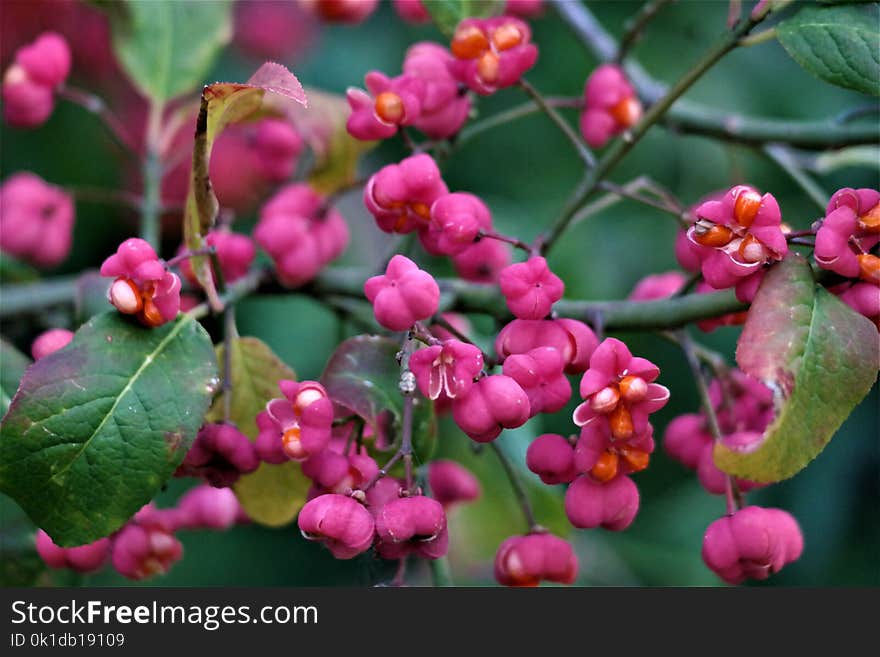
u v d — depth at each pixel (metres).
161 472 0.61
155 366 0.62
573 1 0.78
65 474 0.61
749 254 0.60
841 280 0.60
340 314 0.69
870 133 0.72
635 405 0.60
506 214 0.81
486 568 0.81
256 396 0.65
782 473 0.59
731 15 0.63
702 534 0.83
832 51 0.62
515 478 0.65
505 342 0.62
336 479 0.62
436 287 0.61
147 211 0.71
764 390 0.66
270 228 0.67
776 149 0.75
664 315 0.63
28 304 0.71
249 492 0.67
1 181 0.84
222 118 0.62
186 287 0.69
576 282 0.81
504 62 0.65
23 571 0.67
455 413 0.61
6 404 0.66
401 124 0.64
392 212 0.63
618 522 0.62
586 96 0.69
